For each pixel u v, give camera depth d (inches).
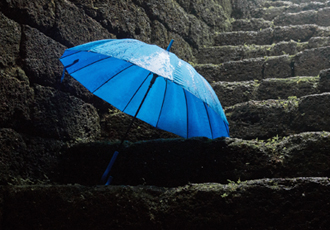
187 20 167.0
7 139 81.7
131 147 90.8
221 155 86.1
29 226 71.9
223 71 143.6
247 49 164.9
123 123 109.3
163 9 151.3
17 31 88.7
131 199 72.5
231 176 84.7
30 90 89.5
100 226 71.7
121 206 72.2
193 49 170.1
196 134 83.7
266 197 69.6
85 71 86.2
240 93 122.3
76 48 72.6
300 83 116.8
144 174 88.6
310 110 98.2
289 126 100.4
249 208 69.6
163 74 66.3
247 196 70.1
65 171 93.0
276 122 101.8
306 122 97.9
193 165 87.0
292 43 156.3
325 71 113.6
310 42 153.1
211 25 187.8
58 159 93.4
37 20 94.0
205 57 169.9
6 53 85.1
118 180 89.3
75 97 102.5
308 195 68.3
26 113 87.6
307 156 82.3
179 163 87.7
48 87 94.8
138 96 90.1
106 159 91.4
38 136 90.4
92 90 86.1
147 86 90.7
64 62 81.3
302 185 69.0
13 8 88.0
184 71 70.9
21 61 89.0
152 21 145.6
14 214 72.3
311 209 67.5
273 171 83.2
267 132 101.7
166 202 72.4
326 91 112.7
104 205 72.4
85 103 105.8
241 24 204.8
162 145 89.5
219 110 74.0
